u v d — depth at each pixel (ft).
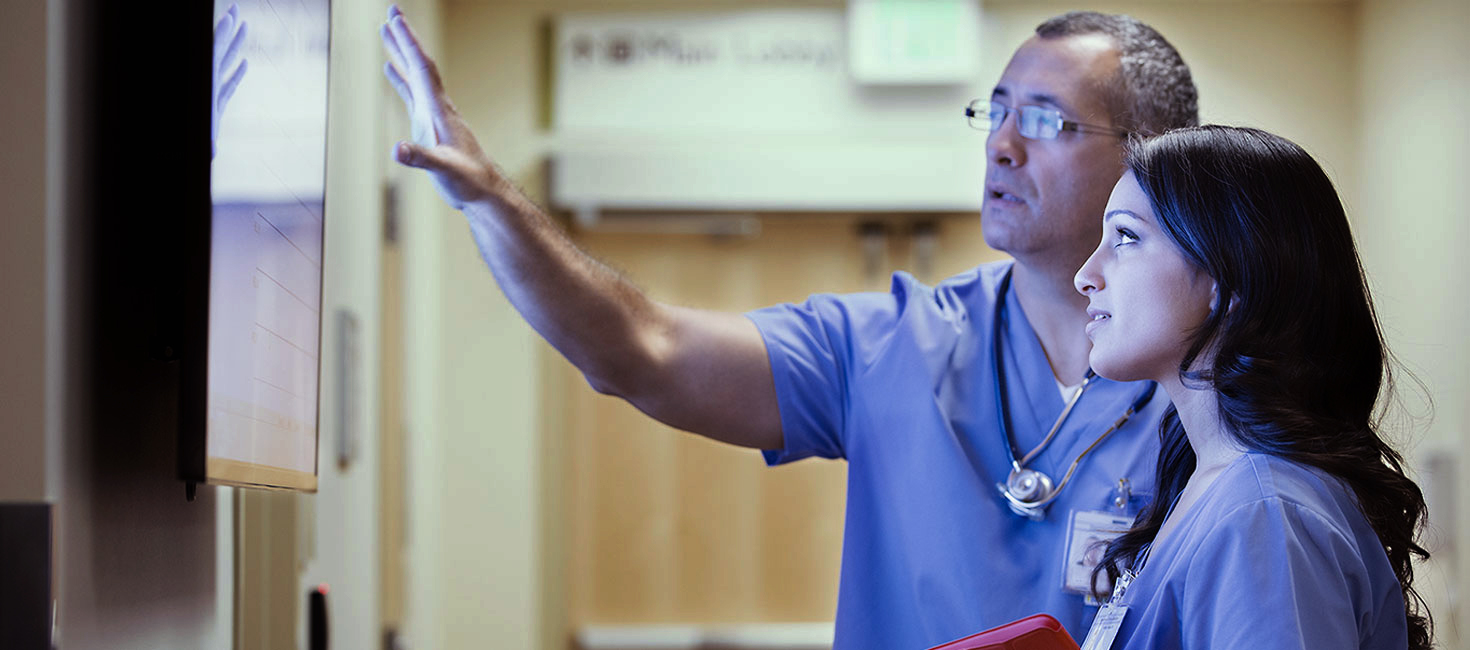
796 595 11.80
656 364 4.67
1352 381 3.12
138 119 3.31
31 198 2.74
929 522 4.47
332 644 7.37
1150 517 3.61
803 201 11.50
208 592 4.10
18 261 2.73
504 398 11.53
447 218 11.62
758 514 11.85
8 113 2.75
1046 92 4.53
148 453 3.42
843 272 11.91
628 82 11.71
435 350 11.26
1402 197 10.84
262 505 5.27
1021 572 4.31
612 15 11.75
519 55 11.73
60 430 2.79
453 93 11.68
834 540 11.84
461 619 11.35
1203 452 3.24
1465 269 9.68
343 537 7.79
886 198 11.49
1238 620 2.79
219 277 2.93
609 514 11.81
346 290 7.97
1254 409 3.01
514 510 11.45
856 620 4.66
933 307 4.83
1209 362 3.14
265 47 3.49
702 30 11.75
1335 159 11.65
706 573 11.79
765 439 4.94
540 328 4.53
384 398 9.17
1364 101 11.53
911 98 11.69
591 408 11.89
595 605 11.74
